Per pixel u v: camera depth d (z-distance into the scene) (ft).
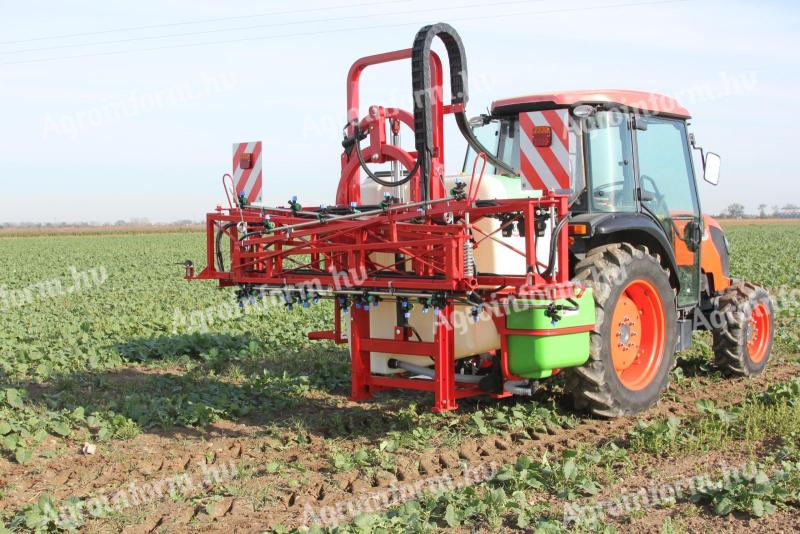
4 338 35.22
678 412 22.66
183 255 120.37
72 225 430.61
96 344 33.91
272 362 30.91
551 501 15.72
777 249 107.24
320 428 21.71
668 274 23.13
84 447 19.74
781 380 27.53
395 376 22.16
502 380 20.48
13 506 16.28
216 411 22.48
